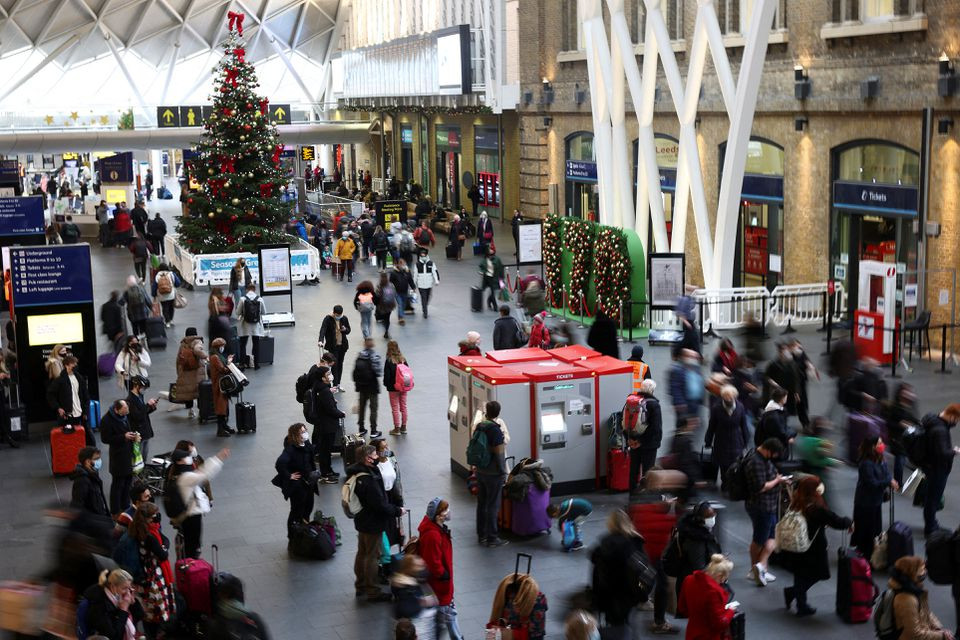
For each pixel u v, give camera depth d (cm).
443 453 1719
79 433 1673
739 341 2439
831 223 2678
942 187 2298
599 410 1503
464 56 4350
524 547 1348
